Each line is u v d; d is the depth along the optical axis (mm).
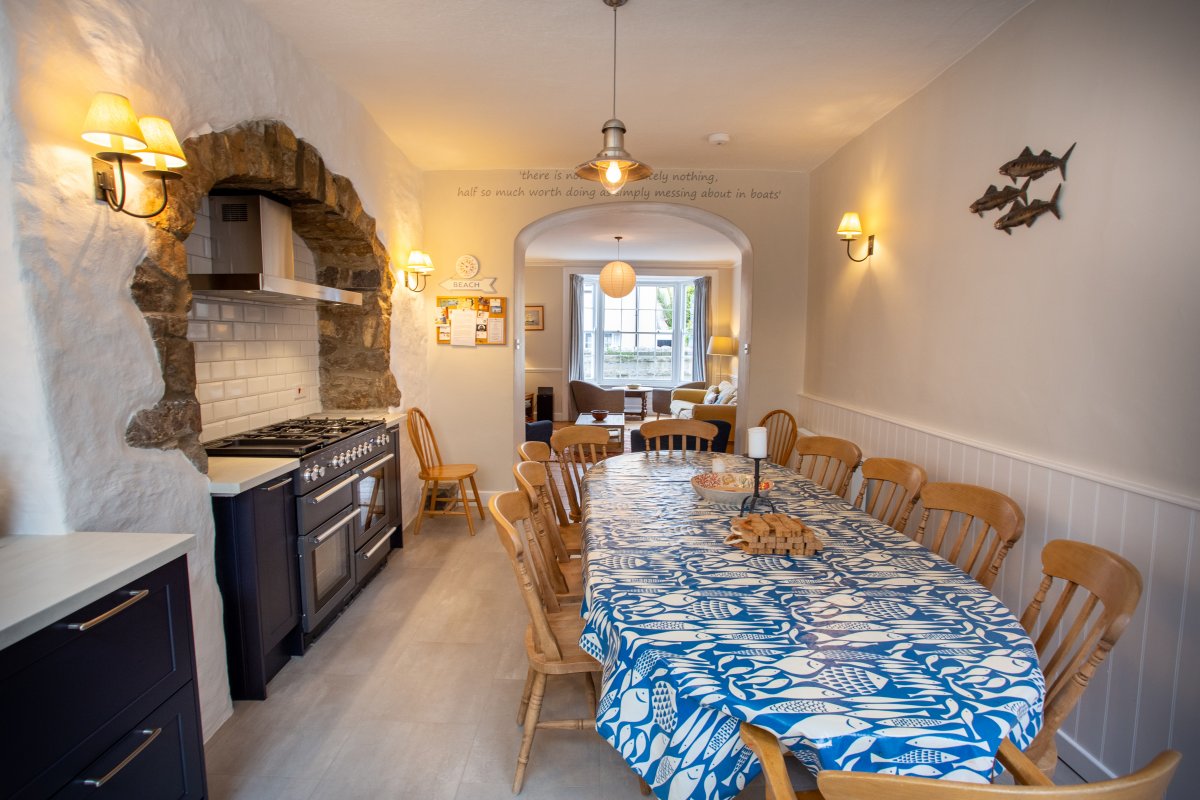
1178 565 1560
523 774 1723
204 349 2477
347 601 2910
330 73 2822
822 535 1833
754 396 4492
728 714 1097
